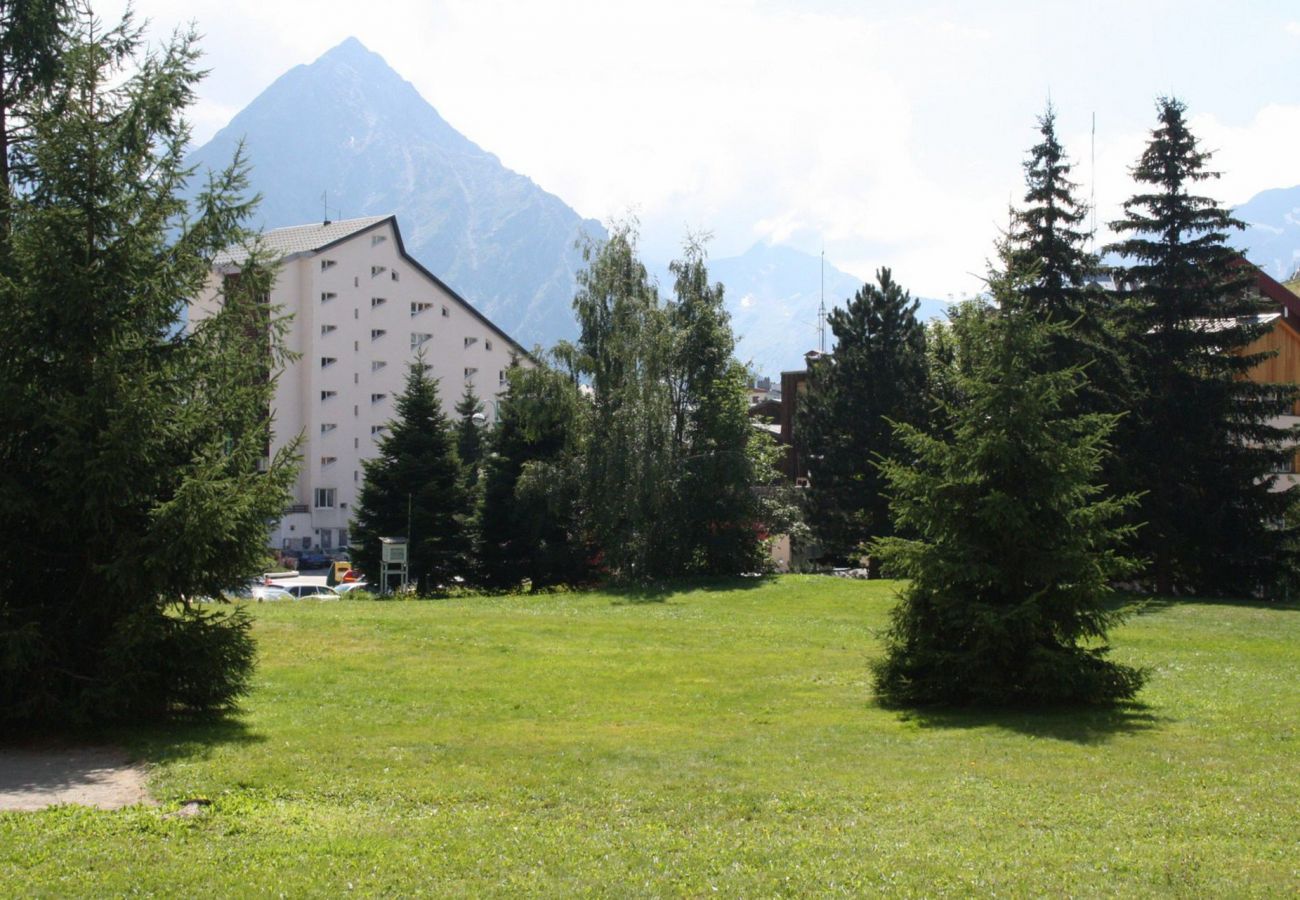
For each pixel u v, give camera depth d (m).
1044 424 15.83
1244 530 31.83
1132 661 20.55
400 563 43.09
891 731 13.96
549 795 10.38
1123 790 10.47
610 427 41.28
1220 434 31.44
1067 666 15.14
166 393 13.17
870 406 43.69
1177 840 8.79
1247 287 31.75
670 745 12.95
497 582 46.94
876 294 45.25
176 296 13.55
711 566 42.34
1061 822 9.31
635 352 40.75
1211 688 17.39
